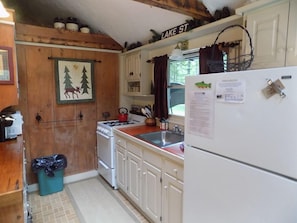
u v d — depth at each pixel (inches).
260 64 56.1
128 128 113.6
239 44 72.9
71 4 113.7
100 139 127.3
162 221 79.4
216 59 76.0
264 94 37.9
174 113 108.7
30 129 114.0
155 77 111.3
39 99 115.0
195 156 53.8
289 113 34.7
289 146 35.1
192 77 53.3
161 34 105.3
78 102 126.1
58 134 122.3
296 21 48.7
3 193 43.1
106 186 122.4
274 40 52.9
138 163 93.0
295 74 33.5
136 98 141.4
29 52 110.3
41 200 107.0
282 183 36.4
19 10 126.9
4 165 57.5
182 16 87.7
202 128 51.2
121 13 104.2
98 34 129.8
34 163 110.6
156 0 69.4
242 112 41.8
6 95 78.5
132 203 104.3
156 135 103.9
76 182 127.6
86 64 126.3
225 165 46.0
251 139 40.6
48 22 137.3
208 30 80.5
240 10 60.0
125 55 134.2
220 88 45.9
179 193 69.5
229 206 45.9
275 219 37.9
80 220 91.3
